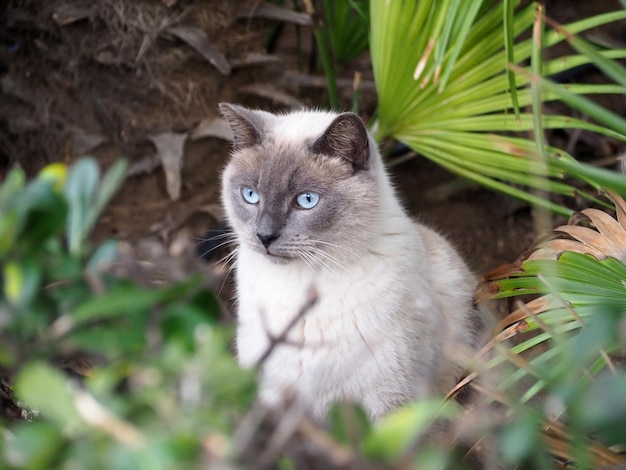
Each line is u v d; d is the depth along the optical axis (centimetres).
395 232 325
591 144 484
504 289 304
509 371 314
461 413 260
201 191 454
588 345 175
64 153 455
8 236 151
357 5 448
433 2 353
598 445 214
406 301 316
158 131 444
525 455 209
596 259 269
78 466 135
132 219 448
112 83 441
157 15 422
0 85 463
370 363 311
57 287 177
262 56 443
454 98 379
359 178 322
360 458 144
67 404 138
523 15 372
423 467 149
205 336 151
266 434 159
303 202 318
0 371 259
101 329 156
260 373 184
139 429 138
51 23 437
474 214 495
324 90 500
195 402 142
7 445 160
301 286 317
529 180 374
